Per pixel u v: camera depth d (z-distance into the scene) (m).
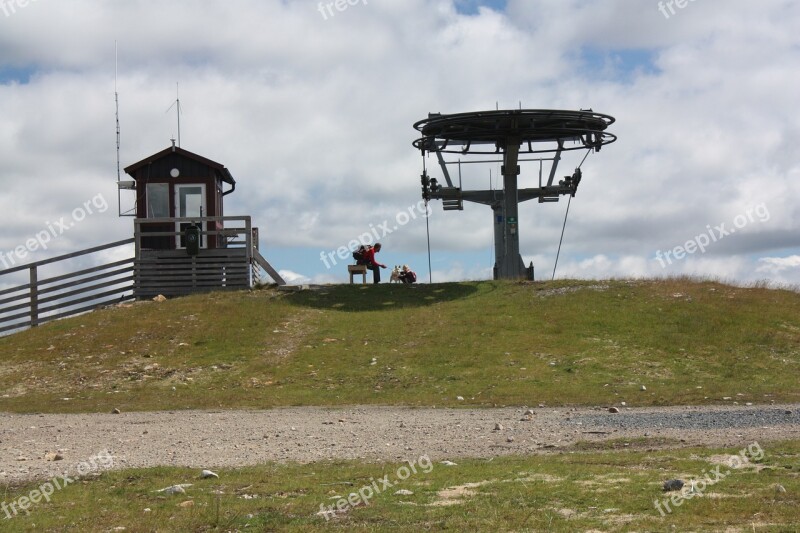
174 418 20.08
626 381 24.08
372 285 37.06
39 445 15.98
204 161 38.09
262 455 14.46
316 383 25.05
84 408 22.61
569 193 38.50
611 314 30.36
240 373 26.39
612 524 9.12
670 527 8.91
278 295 35.31
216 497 10.93
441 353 27.14
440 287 36.41
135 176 38.25
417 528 9.22
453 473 11.98
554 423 17.69
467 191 38.81
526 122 35.66
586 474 11.59
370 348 28.27
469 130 36.72
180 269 36.94
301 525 9.45
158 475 12.55
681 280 35.38
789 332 28.33
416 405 21.77
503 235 39.19
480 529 9.09
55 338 30.78
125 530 9.48
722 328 28.58
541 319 30.25
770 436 14.90
